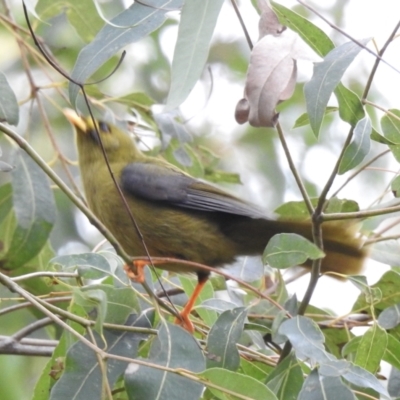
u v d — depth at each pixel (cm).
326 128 1553
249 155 1559
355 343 809
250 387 657
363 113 743
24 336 880
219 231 966
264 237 941
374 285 890
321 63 723
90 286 724
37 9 1097
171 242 966
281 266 755
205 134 1570
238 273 1012
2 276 684
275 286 1024
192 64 714
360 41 723
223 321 752
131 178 979
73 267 748
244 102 729
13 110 857
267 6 759
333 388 680
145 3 768
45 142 1437
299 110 1568
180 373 661
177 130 1112
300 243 745
